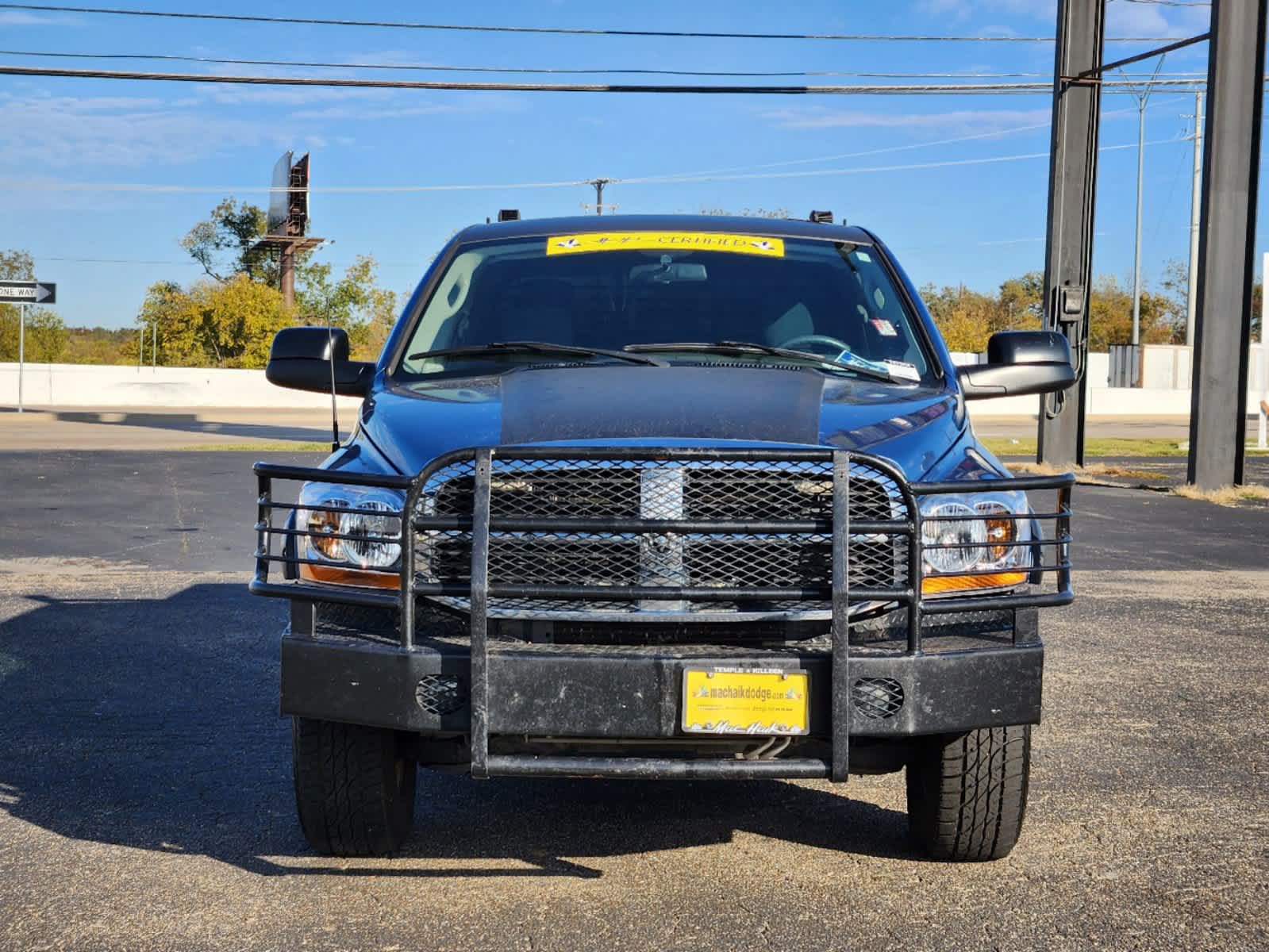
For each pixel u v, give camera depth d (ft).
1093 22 68.85
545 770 11.45
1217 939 11.98
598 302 16.66
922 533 12.00
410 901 12.85
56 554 37.11
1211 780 17.06
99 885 13.21
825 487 11.79
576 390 13.84
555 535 11.74
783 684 11.41
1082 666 24.02
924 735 11.71
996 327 311.06
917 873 13.66
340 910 12.62
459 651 11.69
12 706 20.38
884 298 16.92
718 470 11.76
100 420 119.96
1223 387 58.65
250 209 253.65
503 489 11.88
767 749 12.04
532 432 12.49
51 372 173.27
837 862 13.99
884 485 11.94
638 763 11.46
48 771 17.10
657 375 14.47
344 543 12.36
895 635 12.00
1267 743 18.85
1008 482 12.11
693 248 17.48
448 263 17.63
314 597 12.17
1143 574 35.53
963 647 11.85
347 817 13.41
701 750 12.00
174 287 243.81
